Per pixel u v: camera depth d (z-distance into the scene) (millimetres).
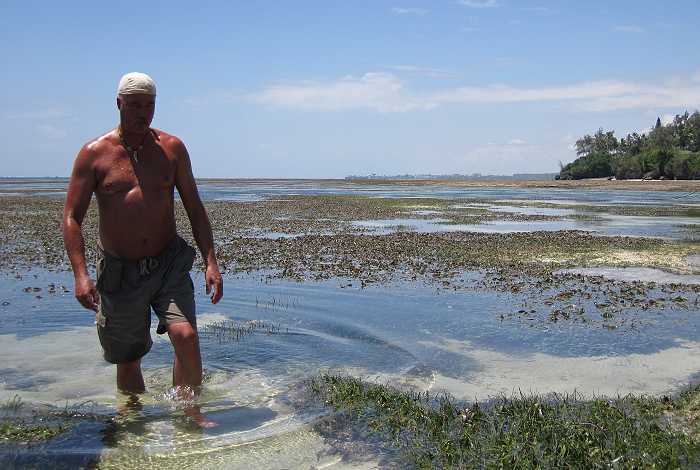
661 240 19062
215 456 4410
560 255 15547
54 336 7816
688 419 5012
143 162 5277
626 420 4781
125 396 5664
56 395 5699
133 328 5453
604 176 121688
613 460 4152
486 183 109750
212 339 7555
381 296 10227
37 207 37406
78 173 5160
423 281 11734
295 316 8750
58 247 17219
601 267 13586
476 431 4668
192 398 5395
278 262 14227
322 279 11953
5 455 4367
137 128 5125
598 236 20297
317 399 5473
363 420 4977
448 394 5668
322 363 6613
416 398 5465
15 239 19281
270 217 29750
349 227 24250
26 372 6395
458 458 4246
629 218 29141
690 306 9477
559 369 6453
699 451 4297
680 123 118875
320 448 4520
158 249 5445
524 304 9609
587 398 5586
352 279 11961
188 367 5391
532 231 22562
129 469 4223
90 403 5469
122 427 4906
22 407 5352
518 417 4863
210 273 5543
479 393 5711
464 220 28094
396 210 35750
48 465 4246
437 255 15492
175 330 5352
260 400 5477
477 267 13531
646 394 5699
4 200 46438
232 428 4875
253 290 10773
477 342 7441
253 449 4516
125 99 5047
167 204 5410
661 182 89812
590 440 4430
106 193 5199
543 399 5480
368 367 6477
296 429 4828
